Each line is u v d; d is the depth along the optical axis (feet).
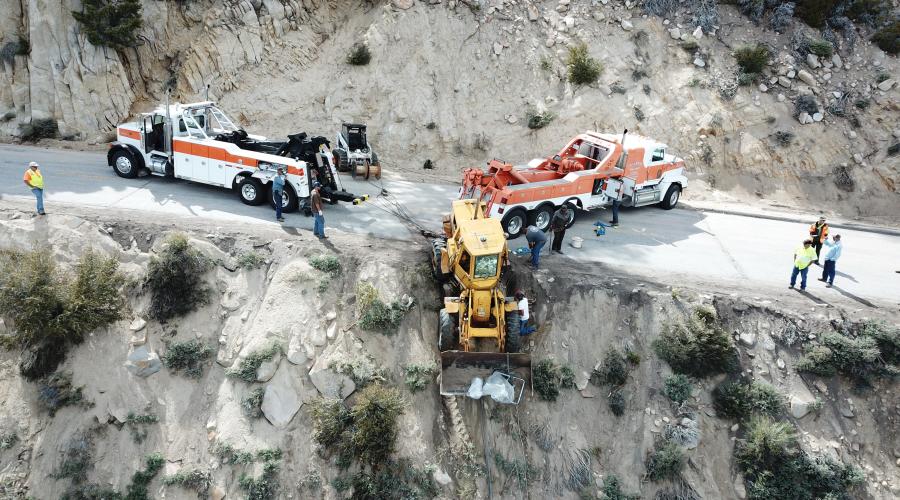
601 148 65.77
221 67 80.74
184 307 47.67
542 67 80.89
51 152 72.28
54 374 45.27
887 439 44.57
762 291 51.67
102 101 78.43
